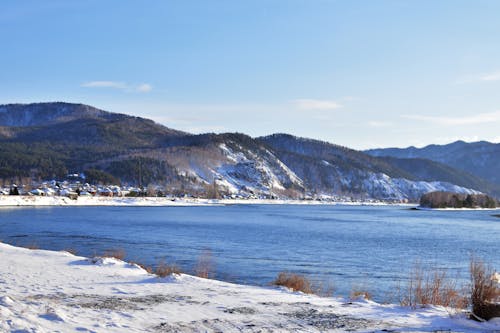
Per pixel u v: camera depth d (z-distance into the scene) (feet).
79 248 152.87
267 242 192.24
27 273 66.54
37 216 343.26
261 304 49.52
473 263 68.39
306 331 36.86
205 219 371.76
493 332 38.73
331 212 622.95
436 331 38.14
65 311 39.34
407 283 98.78
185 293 55.57
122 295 52.13
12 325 31.30
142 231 232.12
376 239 225.76
